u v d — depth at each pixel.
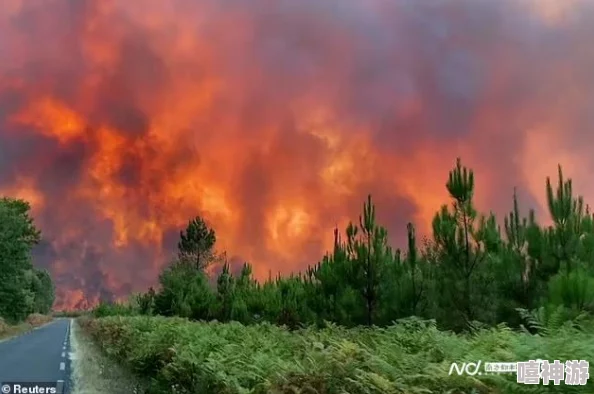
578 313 8.32
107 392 11.84
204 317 36.03
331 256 21.09
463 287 15.55
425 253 20.31
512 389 5.04
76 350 25.27
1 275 63.22
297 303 23.47
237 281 37.75
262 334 15.05
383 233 18.47
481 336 8.20
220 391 7.62
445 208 16.83
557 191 14.73
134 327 20.86
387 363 6.50
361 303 17.83
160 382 10.55
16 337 39.50
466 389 5.54
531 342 5.72
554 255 14.27
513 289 14.64
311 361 6.64
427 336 9.38
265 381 6.98
